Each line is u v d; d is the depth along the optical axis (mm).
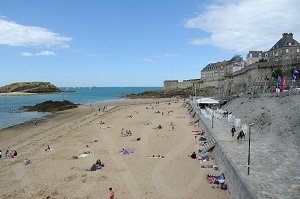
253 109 50750
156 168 31578
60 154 38469
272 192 18625
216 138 35844
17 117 86188
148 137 48156
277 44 99375
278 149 29438
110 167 32438
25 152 40031
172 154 36781
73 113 92812
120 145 42844
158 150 39031
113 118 75500
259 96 56406
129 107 107438
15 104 141000
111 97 198125
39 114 93312
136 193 25438
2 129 62406
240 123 44656
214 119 53000
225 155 27641
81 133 53906
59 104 115375
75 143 45094
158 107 104062
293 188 19250
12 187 27406
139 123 65125
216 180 26812
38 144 45156
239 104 62469
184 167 31516
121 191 25953
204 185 26484
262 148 30031
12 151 41094
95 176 29734
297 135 30641
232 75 103938
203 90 155500
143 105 115250
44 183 28203
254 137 36062
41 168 32688
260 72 75562
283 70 67750
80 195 25344
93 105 122375
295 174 21969
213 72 182000
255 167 23688
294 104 39094
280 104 43312
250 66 80562
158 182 27656
